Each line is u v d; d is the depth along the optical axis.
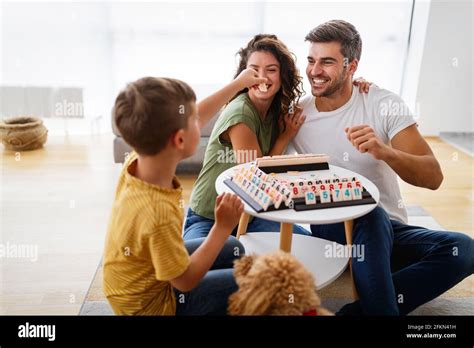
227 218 1.11
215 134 1.59
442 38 3.27
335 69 1.56
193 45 3.49
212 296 1.15
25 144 3.16
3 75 3.39
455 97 3.40
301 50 3.54
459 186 2.66
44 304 1.59
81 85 3.49
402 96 3.67
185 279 1.04
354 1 3.44
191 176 2.78
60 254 1.92
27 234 2.08
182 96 1.03
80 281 1.74
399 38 3.54
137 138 1.00
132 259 1.07
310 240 1.53
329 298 1.61
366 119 1.62
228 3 3.41
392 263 1.55
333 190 1.28
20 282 1.73
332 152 1.66
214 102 1.41
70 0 3.30
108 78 3.52
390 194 1.66
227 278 1.16
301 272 0.97
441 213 2.33
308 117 1.69
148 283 1.08
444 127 3.51
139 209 1.00
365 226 1.36
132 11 3.38
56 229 2.13
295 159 1.47
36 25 3.32
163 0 3.37
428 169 1.49
